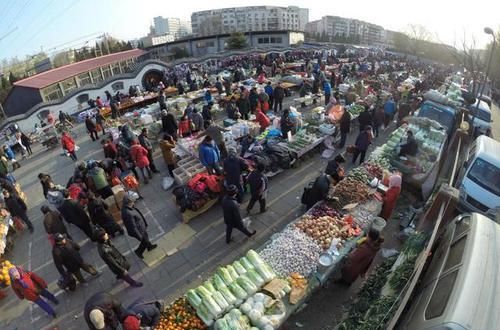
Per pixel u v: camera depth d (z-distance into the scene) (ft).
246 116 45.21
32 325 18.63
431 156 30.14
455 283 12.35
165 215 27.22
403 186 29.40
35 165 42.98
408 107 42.88
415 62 130.41
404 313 14.75
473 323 10.51
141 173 34.42
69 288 20.18
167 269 21.42
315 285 17.11
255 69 88.89
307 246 18.63
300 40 167.12
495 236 14.65
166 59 148.56
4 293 20.83
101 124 49.29
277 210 26.84
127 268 19.53
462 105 49.34
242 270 17.12
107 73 95.71
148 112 50.14
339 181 25.55
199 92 61.21
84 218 23.04
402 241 22.88
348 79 74.38
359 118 37.45
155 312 15.81
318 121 40.09
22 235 27.71
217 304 15.21
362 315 16.16
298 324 16.99
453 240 15.97
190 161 32.24
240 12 377.91
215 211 27.09
